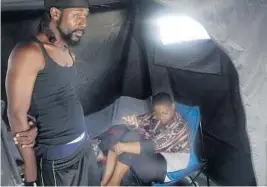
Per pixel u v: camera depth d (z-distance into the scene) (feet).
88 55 9.84
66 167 6.04
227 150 7.88
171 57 9.50
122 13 9.61
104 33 9.75
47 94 5.49
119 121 9.53
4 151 4.77
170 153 8.06
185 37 7.85
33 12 8.52
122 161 7.80
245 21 5.92
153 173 7.70
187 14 5.59
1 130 4.74
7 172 4.66
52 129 5.78
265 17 6.07
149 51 10.05
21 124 5.34
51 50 5.40
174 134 8.29
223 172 8.17
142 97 10.98
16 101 5.10
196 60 8.77
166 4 5.72
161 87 10.41
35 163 5.90
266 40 6.05
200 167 8.06
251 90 6.04
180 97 9.96
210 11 5.70
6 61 8.46
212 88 8.33
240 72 5.92
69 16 5.37
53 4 5.32
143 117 9.45
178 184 8.45
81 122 6.22
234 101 7.03
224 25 5.74
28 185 5.92
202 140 8.59
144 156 7.95
